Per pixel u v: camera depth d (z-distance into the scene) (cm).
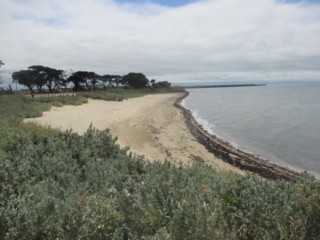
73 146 843
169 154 1706
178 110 4541
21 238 338
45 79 7812
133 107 4247
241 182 501
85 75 9044
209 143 2097
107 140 963
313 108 5928
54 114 2792
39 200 414
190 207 345
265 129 3288
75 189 506
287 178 1423
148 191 455
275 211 381
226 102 7806
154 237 314
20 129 1109
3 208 357
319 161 1905
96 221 340
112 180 571
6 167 525
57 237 334
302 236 345
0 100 3012
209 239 322
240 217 373
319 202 358
